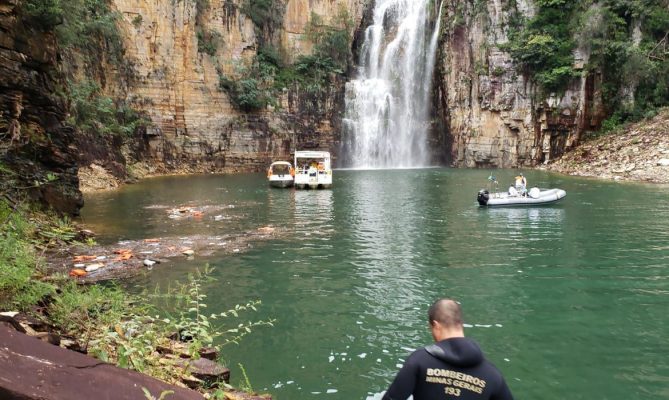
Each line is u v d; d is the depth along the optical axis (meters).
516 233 17.08
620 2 42.78
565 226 18.14
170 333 7.04
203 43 44.75
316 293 10.77
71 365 3.78
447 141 51.47
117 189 30.92
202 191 30.33
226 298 10.42
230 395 5.43
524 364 7.42
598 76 43.75
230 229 18.06
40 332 5.22
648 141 37.56
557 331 8.66
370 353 7.82
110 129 35.44
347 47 53.66
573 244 15.25
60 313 6.42
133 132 40.22
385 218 20.50
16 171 13.80
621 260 13.29
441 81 51.56
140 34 41.12
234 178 39.38
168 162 42.97
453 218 20.33
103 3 38.31
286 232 17.53
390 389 3.64
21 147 14.30
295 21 51.22
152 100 42.00
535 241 15.77
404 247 15.17
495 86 47.44
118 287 10.75
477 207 23.25
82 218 19.95
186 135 44.03
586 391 6.64
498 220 19.69
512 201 23.19
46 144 15.45
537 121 46.00
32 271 7.29
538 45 44.62
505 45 46.91
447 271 12.48
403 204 24.56
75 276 11.33
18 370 3.43
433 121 53.25
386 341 8.27
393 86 52.97
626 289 10.91
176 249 14.74
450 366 3.55
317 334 8.56
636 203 23.11
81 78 34.81
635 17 42.81
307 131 49.81
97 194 28.23
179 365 5.84
